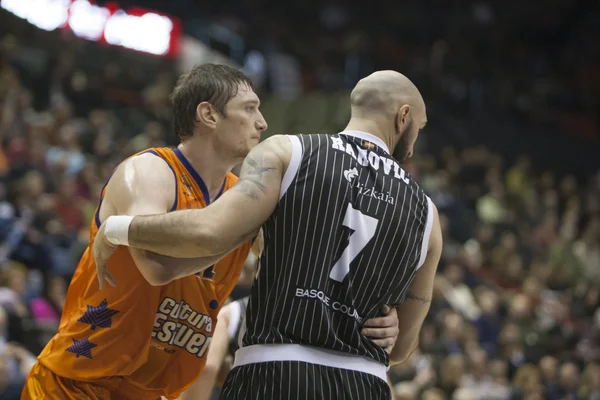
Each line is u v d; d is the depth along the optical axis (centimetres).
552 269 1598
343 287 290
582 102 2622
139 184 315
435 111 2255
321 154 296
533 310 1395
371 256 295
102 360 325
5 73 1411
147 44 1964
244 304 421
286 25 2419
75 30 1861
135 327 323
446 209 1662
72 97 1638
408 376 959
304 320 283
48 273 955
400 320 329
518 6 2814
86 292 330
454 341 1097
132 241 283
